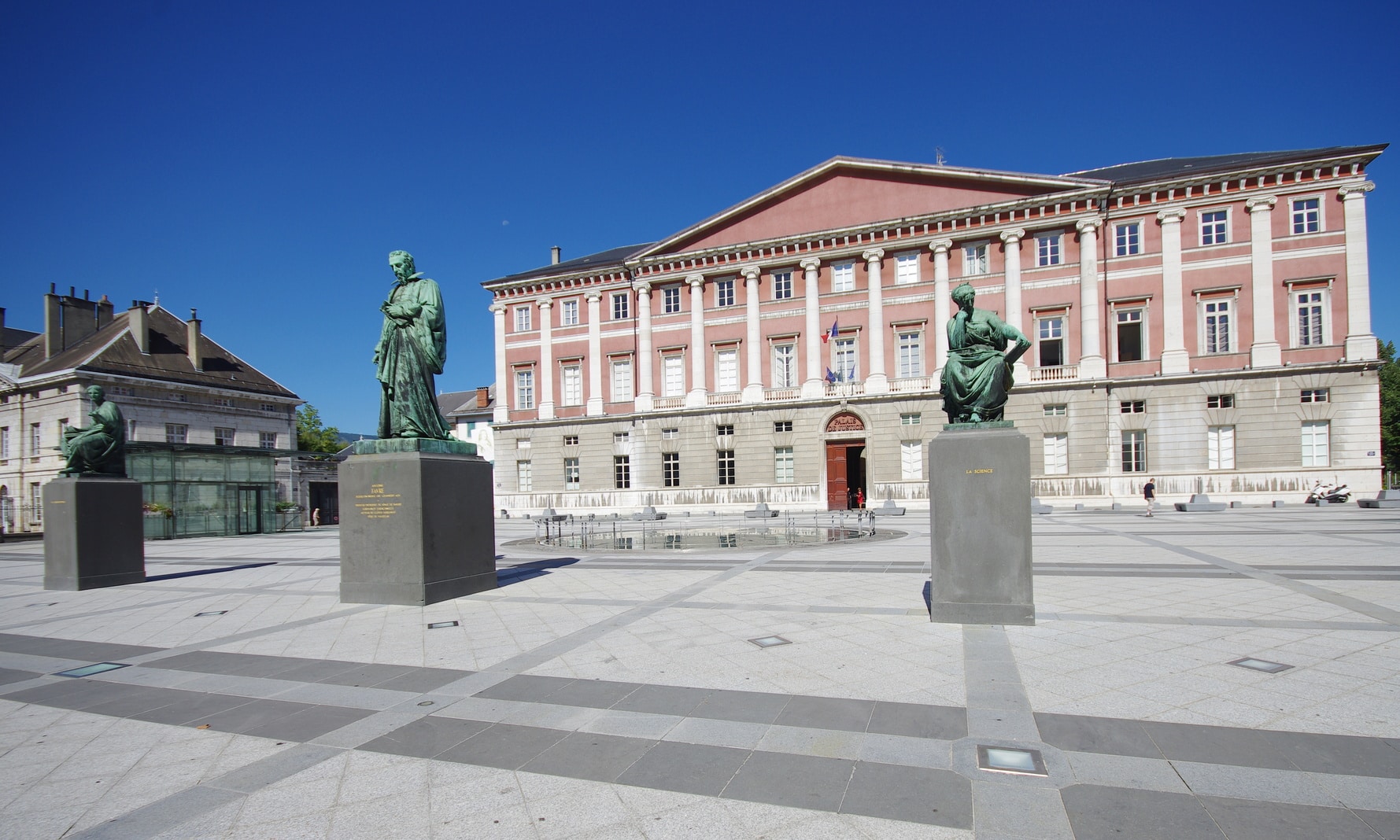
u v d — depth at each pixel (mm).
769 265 42094
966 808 3914
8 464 44406
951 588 8359
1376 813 3742
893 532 23141
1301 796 3949
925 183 39250
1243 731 4879
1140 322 35312
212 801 4254
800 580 12227
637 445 44250
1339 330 32344
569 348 46969
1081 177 41750
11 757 5020
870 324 39719
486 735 5203
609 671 6727
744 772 4453
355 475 10922
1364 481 31422
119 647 8430
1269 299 33125
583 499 45469
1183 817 3750
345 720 5598
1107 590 10453
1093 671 6305
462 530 11273
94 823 4023
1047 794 4039
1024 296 36875
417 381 11227
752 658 7047
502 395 48406
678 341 44250
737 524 30531
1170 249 34656
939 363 38281
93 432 14531
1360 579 10969
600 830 3805
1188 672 6238
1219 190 34000
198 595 12695
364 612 10086
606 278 46188
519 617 9391
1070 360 36000
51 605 12016
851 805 3988
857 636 7812
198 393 46000
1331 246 32500
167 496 33250
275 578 15180
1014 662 6602
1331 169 32406
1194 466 33625
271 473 38375
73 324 47625
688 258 43531
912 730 5035
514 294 48625
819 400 40094
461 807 4105
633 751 4828
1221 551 15219
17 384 43219
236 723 5617
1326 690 5703
